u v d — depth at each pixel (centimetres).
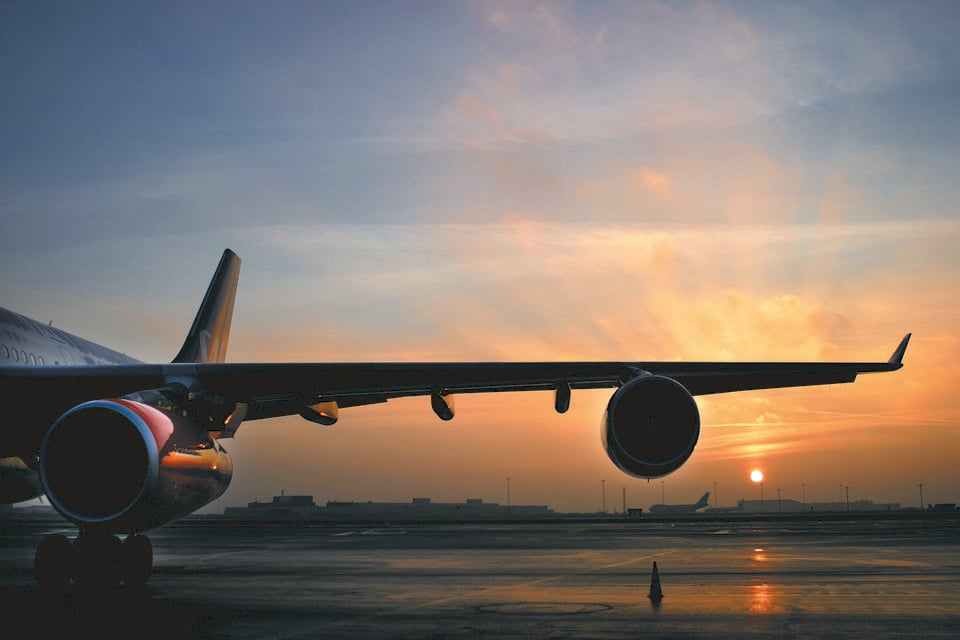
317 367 1204
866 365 1302
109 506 1041
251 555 1970
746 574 1380
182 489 1073
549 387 1339
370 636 784
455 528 4466
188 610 963
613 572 1436
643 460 1140
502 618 894
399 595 1109
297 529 4312
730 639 764
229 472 1265
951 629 818
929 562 1634
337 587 1209
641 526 4734
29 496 1376
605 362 1247
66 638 781
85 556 1162
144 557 1238
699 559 1750
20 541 2802
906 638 771
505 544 2459
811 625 841
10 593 1138
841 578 1309
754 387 1355
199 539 2916
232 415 1309
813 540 2623
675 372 1259
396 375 1239
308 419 1427
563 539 2803
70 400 1210
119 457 1050
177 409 1145
